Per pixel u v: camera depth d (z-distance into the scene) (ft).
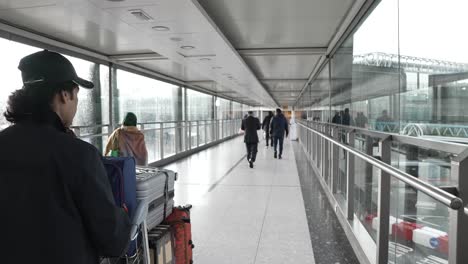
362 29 13.70
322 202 15.93
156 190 6.86
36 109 3.36
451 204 3.80
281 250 10.39
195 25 13.79
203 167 26.78
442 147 5.04
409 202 8.55
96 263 3.48
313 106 36.68
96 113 21.39
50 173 3.17
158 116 31.12
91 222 3.26
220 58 21.12
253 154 26.78
